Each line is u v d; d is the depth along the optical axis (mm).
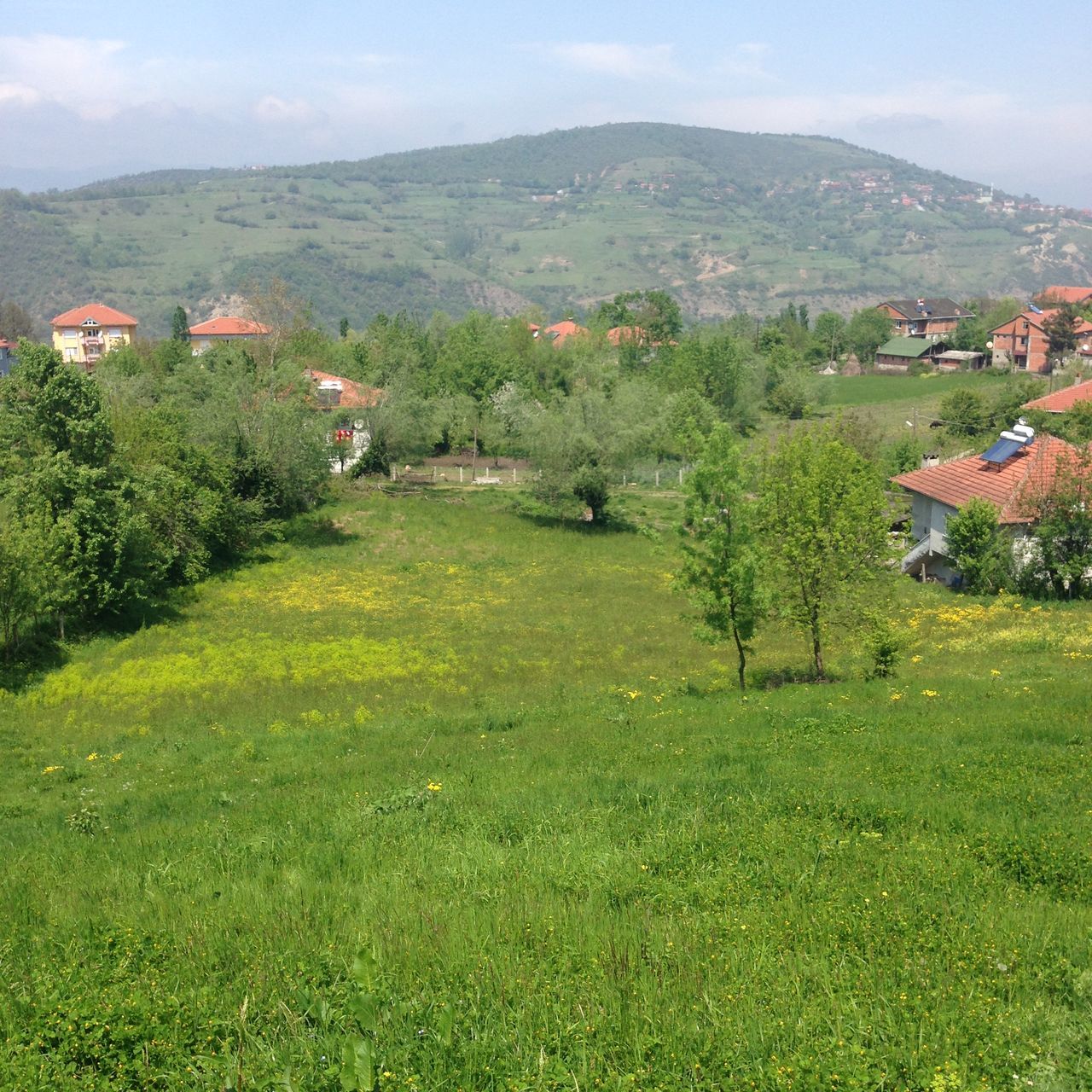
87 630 34469
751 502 23500
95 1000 6484
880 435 58562
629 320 142000
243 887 9500
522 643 33094
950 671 24219
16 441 37844
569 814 11805
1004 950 6969
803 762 14453
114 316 144375
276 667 30266
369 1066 5402
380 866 10109
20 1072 5641
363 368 89000
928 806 11148
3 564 29672
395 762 17516
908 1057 5566
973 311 166500
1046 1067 5461
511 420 71188
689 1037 5863
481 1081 5559
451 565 46656
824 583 23938
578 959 6984
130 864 11328
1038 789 11789
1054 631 28656
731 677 26562
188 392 65688
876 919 7660
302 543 50062
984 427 71500
